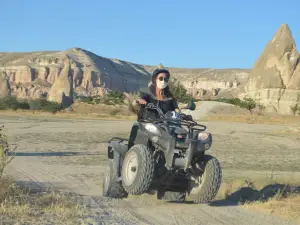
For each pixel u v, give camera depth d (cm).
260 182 1166
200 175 764
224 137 4009
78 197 852
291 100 18425
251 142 3603
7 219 575
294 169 1950
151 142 746
